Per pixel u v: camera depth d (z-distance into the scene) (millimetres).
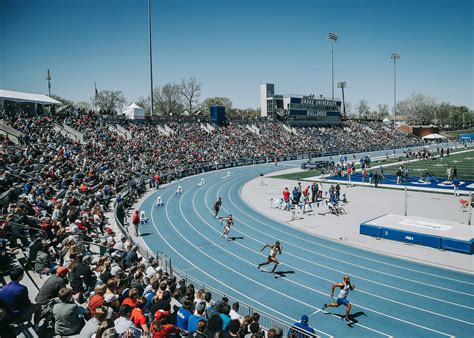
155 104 111750
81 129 46219
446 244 19984
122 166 38875
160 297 9312
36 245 12086
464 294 15070
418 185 39938
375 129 109500
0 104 48625
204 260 19641
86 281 10836
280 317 13531
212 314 9031
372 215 27844
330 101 99750
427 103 182250
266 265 18828
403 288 15758
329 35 89625
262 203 34656
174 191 40812
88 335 7223
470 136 112750
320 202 33344
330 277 17156
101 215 21562
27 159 26859
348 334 12336
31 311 8070
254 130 79188
